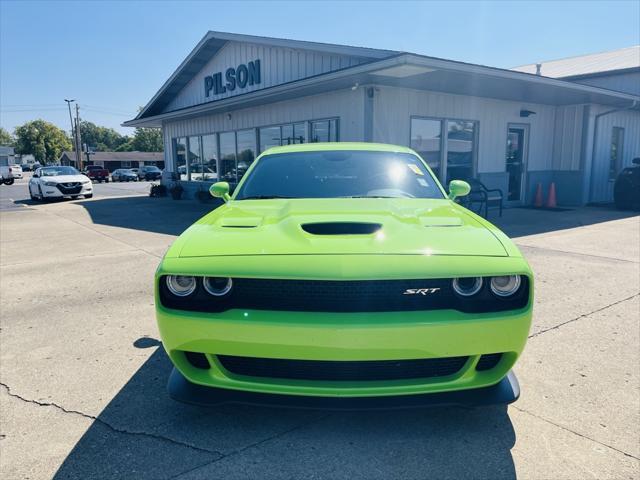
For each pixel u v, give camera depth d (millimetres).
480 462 2285
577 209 13023
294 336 2152
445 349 2186
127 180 48875
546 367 3299
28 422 2689
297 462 2297
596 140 13969
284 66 12828
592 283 5410
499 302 2264
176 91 18500
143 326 4254
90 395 2990
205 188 17688
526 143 13555
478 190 11180
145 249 8055
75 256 7551
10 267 6820
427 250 2309
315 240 2387
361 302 2193
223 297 2256
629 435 2492
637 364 3340
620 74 17391
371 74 8898
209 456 2352
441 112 11305
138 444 2459
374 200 3232
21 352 3689
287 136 13094
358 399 2275
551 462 2275
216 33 14320
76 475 2219
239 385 2316
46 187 18906
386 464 2277
